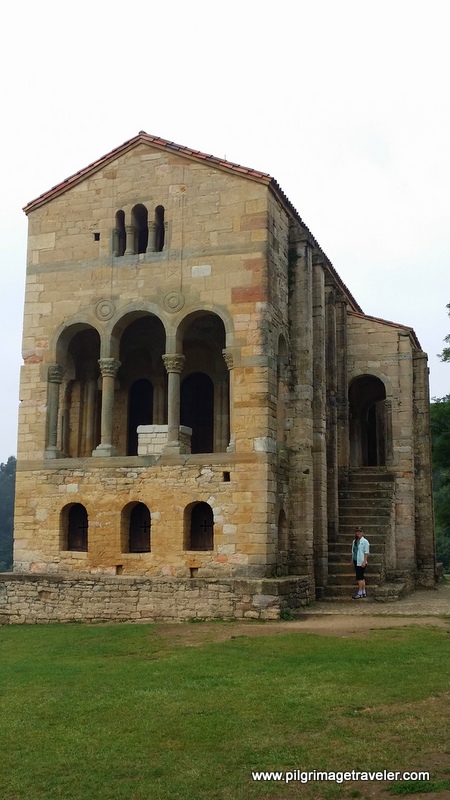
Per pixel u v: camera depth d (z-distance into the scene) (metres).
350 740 10.08
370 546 27.03
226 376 28.75
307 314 26.27
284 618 20.80
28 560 24.94
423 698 11.91
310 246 27.31
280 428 25.03
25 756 9.94
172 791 8.62
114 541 23.97
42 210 26.89
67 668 15.44
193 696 12.48
